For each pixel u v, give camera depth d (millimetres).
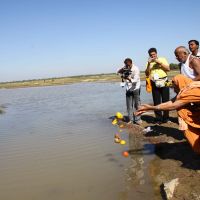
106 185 3500
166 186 3133
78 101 12594
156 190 3244
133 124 6176
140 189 3312
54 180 3777
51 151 4980
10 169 4270
